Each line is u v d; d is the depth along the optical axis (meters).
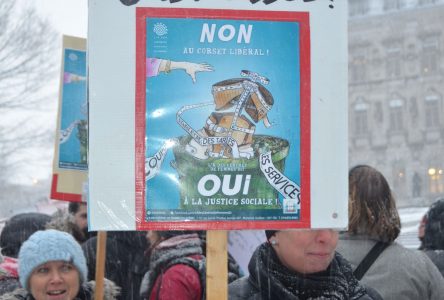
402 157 27.78
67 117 3.36
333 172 1.99
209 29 1.99
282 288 2.22
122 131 1.95
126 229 1.93
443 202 3.68
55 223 4.08
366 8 29.53
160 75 1.97
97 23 1.96
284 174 1.98
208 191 1.96
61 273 2.61
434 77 28.19
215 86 1.98
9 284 3.01
